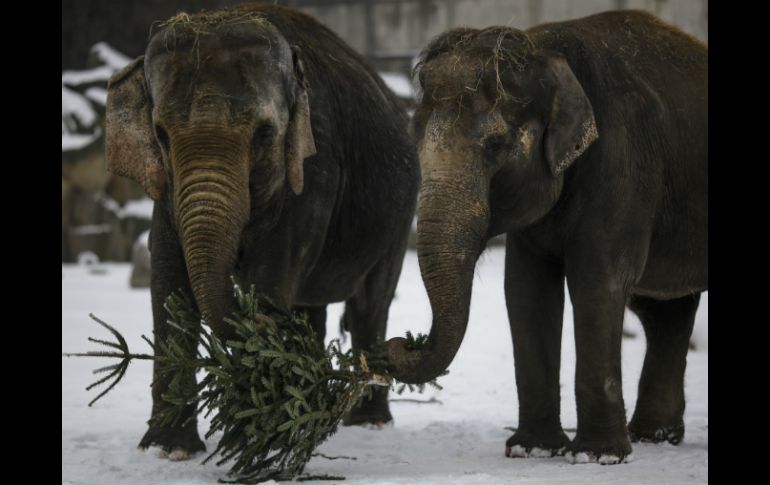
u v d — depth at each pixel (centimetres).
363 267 1407
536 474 1060
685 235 1274
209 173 1021
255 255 1156
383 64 4856
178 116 1047
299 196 1191
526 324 1212
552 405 1205
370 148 1390
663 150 1239
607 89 1198
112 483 1009
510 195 1113
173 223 1157
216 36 1085
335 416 1002
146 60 1096
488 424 1429
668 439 1355
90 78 4303
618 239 1177
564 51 1187
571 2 4612
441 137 1076
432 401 1666
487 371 1981
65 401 1619
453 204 1060
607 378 1151
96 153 3984
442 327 1041
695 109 1284
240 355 993
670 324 1373
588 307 1163
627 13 1333
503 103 1092
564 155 1122
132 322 2500
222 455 1019
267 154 1084
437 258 1055
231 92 1057
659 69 1280
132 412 1531
